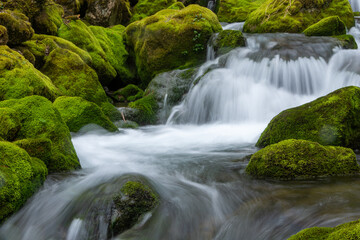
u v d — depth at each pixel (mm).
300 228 2854
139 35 12109
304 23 12062
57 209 3432
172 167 4746
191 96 9164
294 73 8531
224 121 8328
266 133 5422
